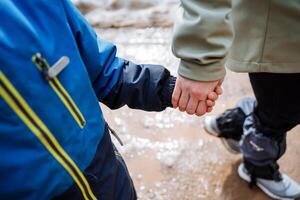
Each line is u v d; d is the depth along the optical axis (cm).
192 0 84
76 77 73
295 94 115
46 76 66
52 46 67
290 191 153
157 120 188
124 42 231
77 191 77
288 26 98
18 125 64
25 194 68
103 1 249
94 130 80
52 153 70
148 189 162
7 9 61
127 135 183
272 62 105
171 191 162
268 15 99
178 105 96
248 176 158
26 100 64
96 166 82
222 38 87
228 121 161
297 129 178
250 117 145
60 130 70
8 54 61
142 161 172
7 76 61
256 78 119
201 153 173
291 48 101
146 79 93
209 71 89
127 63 93
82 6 247
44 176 69
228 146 168
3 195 67
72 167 74
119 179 92
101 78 87
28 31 63
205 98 94
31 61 64
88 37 81
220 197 159
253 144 142
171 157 172
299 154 169
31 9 65
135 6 246
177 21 89
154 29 236
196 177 166
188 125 184
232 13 105
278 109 123
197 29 84
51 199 74
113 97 91
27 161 66
